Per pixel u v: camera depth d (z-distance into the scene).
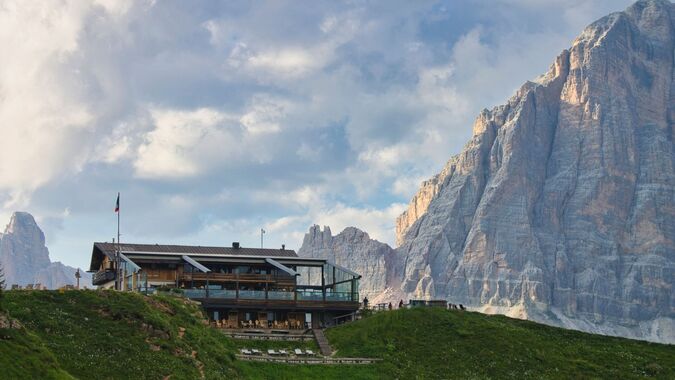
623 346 110.19
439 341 105.94
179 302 101.88
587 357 104.44
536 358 102.62
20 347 68.19
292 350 103.94
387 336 107.25
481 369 99.12
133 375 74.88
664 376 100.56
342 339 107.94
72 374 71.38
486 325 110.19
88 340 78.56
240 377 87.69
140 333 83.56
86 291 88.88
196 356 85.75
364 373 96.62
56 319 80.69
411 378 96.25
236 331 111.12
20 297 83.88
